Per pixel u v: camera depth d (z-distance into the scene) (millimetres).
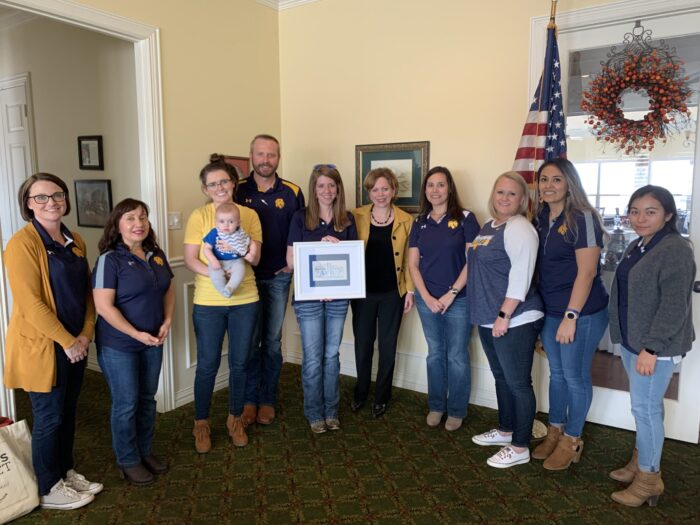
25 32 3971
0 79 4234
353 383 3738
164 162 3119
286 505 2270
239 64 3627
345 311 2916
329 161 3820
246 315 2688
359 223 3041
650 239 2152
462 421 3076
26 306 2018
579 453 2574
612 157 2889
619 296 2246
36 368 2070
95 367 3992
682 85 2674
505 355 2455
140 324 2307
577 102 2955
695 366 2744
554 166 2342
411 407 3311
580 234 2291
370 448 2775
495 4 3051
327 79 3760
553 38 2760
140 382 2416
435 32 3271
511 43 3023
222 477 2488
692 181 2686
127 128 3457
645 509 2232
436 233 2873
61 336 2074
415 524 2145
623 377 3025
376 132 3580
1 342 2424
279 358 3121
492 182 3162
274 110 3963
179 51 3186
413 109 3404
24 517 2172
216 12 3424
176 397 3299
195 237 2621
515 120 3051
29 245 2047
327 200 2791
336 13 3660
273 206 2971
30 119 4062
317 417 2941
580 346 2395
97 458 2650
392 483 2441
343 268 2822
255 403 3061
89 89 3623
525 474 2512
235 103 3615
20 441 2205
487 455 2695
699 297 2693
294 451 2742
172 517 2184
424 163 3369
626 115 2828
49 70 3863
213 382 2734
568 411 2615
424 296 2896
